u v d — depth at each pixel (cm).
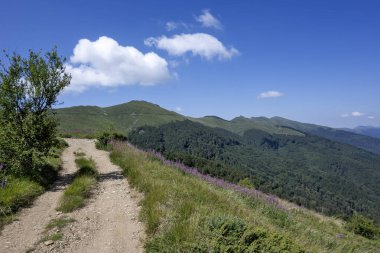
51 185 1443
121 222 942
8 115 1498
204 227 746
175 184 1252
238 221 756
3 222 907
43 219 959
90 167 1728
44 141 1565
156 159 2253
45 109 1602
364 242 1692
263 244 675
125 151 2391
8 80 1470
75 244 786
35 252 727
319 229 1614
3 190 1094
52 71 1576
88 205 1111
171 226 796
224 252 657
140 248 770
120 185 1404
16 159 1403
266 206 1595
